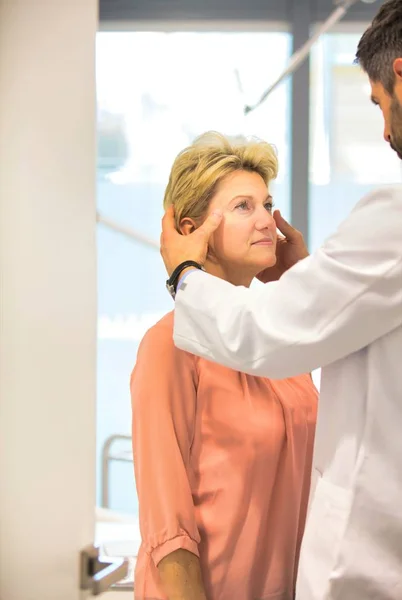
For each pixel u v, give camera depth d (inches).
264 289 39.7
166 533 42.6
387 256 35.4
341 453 39.0
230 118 138.9
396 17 35.6
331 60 141.4
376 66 37.0
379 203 36.2
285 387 47.8
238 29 140.0
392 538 37.8
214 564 45.0
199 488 45.7
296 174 141.1
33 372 34.7
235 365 40.4
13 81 33.6
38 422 35.0
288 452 45.8
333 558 38.2
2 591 34.8
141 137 139.3
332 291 36.2
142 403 44.8
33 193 34.2
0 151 33.3
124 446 133.8
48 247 34.9
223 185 48.3
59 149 35.0
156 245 77.0
